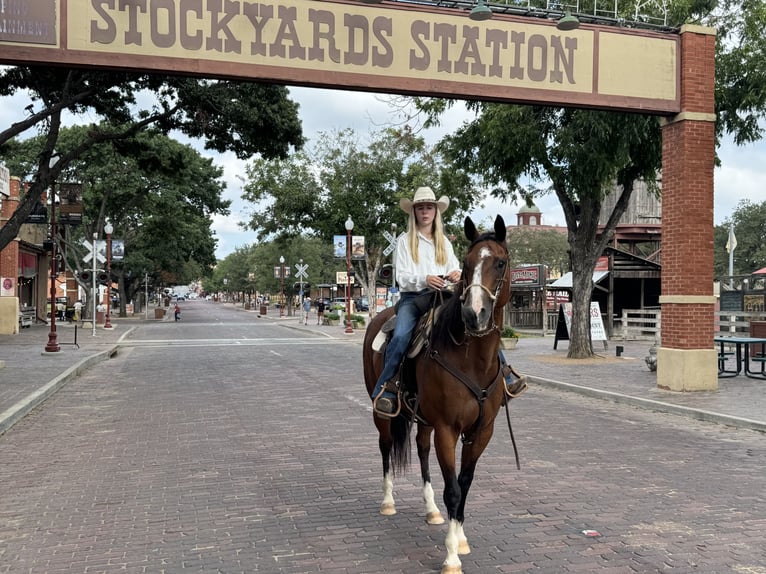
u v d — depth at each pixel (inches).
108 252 1544.0
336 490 263.6
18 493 263.9
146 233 1989.4
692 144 520.7
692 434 374.3
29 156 1673.2
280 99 788.6
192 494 259.9
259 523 225.0
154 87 714.8
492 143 685.9
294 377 644.1
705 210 522.3
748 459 313.6
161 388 569.6
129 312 2630.4
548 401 496.1
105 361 815.7
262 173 1396.4
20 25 411.2
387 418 219.9
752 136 669.3
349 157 1380.4
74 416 438.0
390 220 1366.9
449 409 177.3
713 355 518.0
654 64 519.8
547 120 698.2
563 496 252.8
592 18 507.5
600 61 507.8
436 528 217.6
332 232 1408.7
